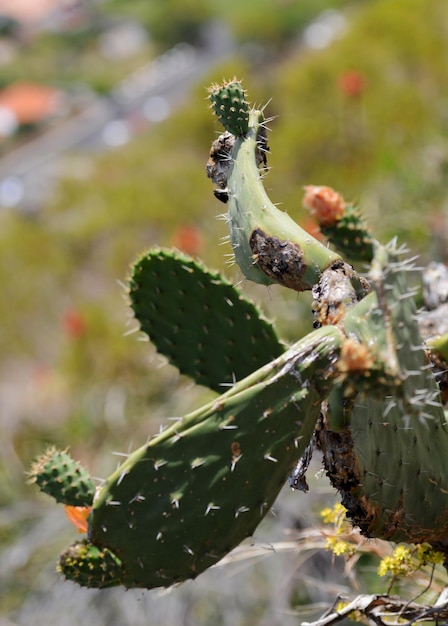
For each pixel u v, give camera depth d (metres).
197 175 12.87
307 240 1.77
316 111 10.42
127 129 32.88
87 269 11.39
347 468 1.69
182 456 1.60
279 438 1.60
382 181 6.19
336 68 11.11
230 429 1.59
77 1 56.91
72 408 6.54
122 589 4.41
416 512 1.81
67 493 1.77
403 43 10.88
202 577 4.03
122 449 5.79
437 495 1.83
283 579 3.57
